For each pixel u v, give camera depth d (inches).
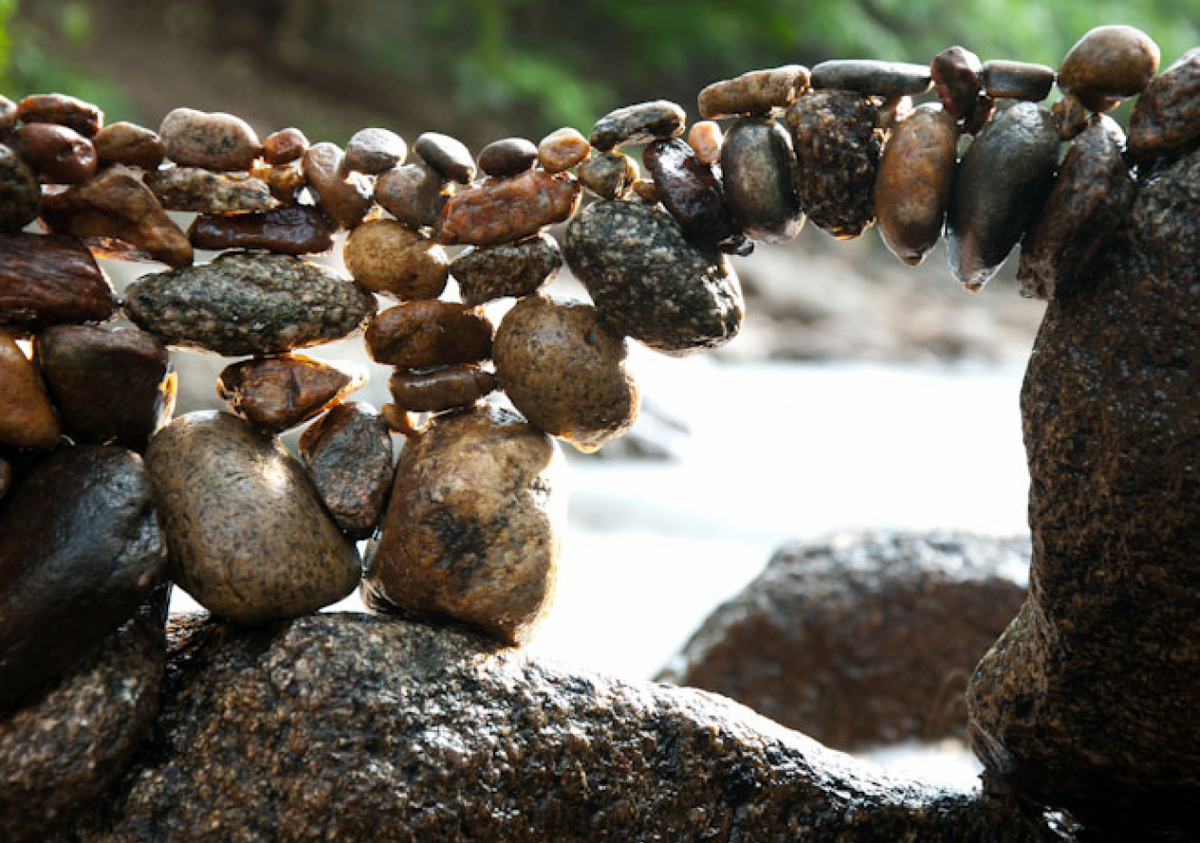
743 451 180.2
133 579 53.5
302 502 56.7
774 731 58.2
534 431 59.0
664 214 57.6
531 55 388.2
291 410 57.4
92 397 55.1
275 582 55.5
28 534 53.6
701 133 57.8
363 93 370.0
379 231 57.9
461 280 58.9
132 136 56.3
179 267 57.0
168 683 55.6
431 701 55.1
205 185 56.6
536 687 56.2
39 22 323.6
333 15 379.6
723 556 126.6
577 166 58.1
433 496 57.1
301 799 53.7
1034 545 56.3
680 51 408.8
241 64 359.9
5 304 54.6
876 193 56.1
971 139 56.7
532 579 57.4
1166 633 54.4
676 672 82.8
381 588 58.4
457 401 58.7
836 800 57.6
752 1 393.7
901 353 301.0
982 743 59.3
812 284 335.6
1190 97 52.8
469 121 381.4
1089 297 54.5
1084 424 54.6
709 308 57.2
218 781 54.1
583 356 57.8
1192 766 55.6
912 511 154.9
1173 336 53.2
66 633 53.0
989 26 430.6
